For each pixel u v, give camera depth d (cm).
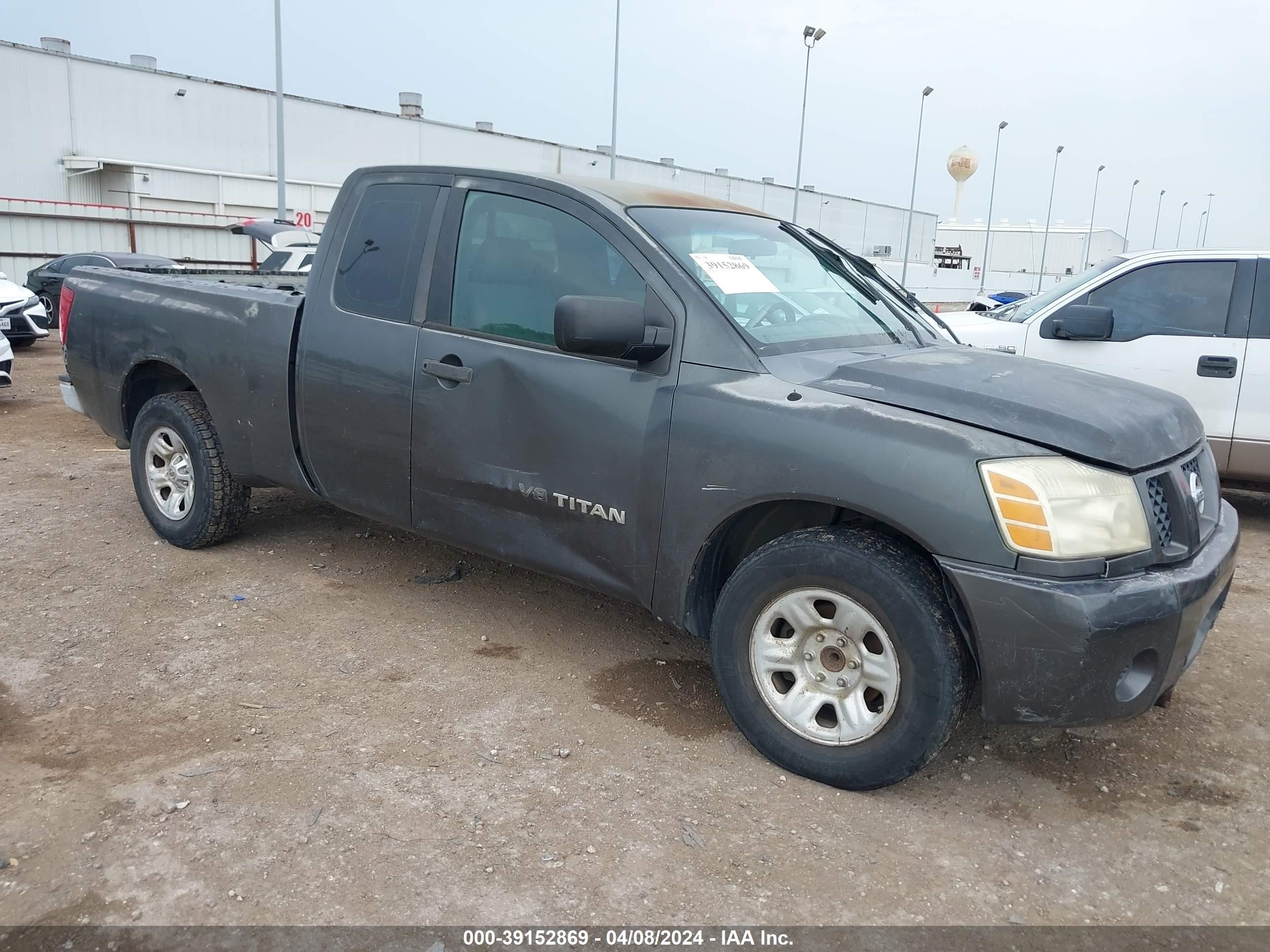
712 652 319
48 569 459
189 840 261
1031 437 270
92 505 572
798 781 303
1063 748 335
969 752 330
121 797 279
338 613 423
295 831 267
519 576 478
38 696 338
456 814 278
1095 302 673
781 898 250
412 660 380
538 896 246
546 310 350
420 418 377
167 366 488
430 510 384
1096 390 309
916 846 275
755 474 296
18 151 3247
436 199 387
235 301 446
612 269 338
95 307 512
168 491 498
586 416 332
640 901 246
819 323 346
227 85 3684
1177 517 286
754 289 340
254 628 404
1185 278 646
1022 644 261
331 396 405
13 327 1312
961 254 6950
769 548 302
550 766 306
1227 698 379
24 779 286
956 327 736
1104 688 262
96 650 376
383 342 387
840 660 297
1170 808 301
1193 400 636
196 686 351
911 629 274
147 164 3441
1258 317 621
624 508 328
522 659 386
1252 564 562
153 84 3503
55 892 239
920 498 269
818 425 287
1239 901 257
